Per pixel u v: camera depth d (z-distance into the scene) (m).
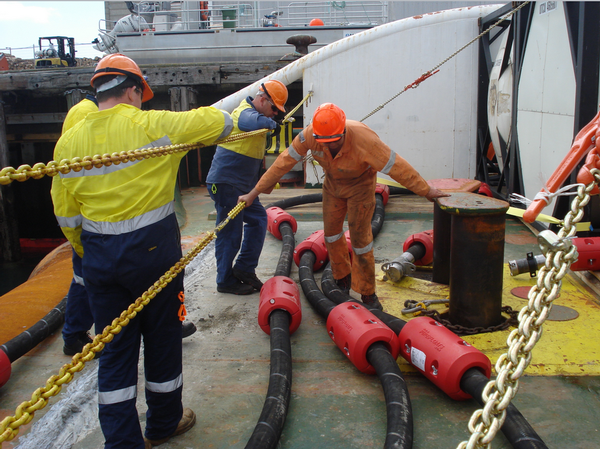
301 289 4.23
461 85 8.12
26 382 2.85
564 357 2.85
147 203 1.99
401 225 6.50
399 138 8.47
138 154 1.82
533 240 5.51
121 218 1.95
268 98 3.85
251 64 11.22
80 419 2.49
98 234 1.97
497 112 6.87
